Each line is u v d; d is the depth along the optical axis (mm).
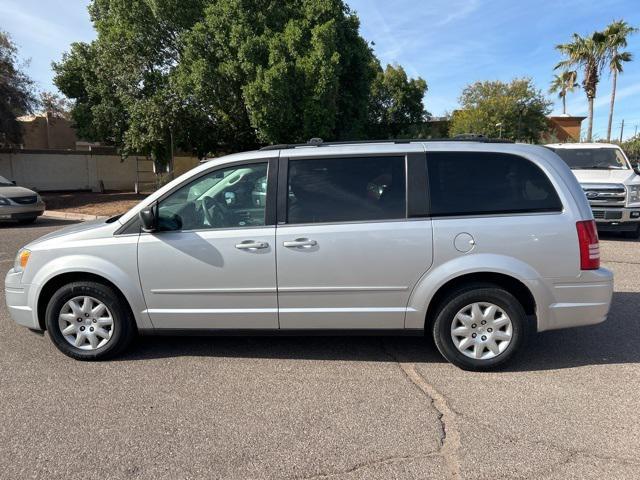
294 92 16891
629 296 6383
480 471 2865
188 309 4297
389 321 4199
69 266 4305
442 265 4066
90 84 21422
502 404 3643
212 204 4301
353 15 20078
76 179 26703
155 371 4258
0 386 3971
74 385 3988
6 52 21812
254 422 3424
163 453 3066
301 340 4969
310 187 4215
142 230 4297
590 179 10406
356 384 4000
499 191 4137
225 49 17109
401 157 4211
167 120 18906
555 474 2830
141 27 18578
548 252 4023
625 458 2973
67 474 2865
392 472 2869
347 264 4113
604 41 33938
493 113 43625
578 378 4062
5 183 14688
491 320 4148
